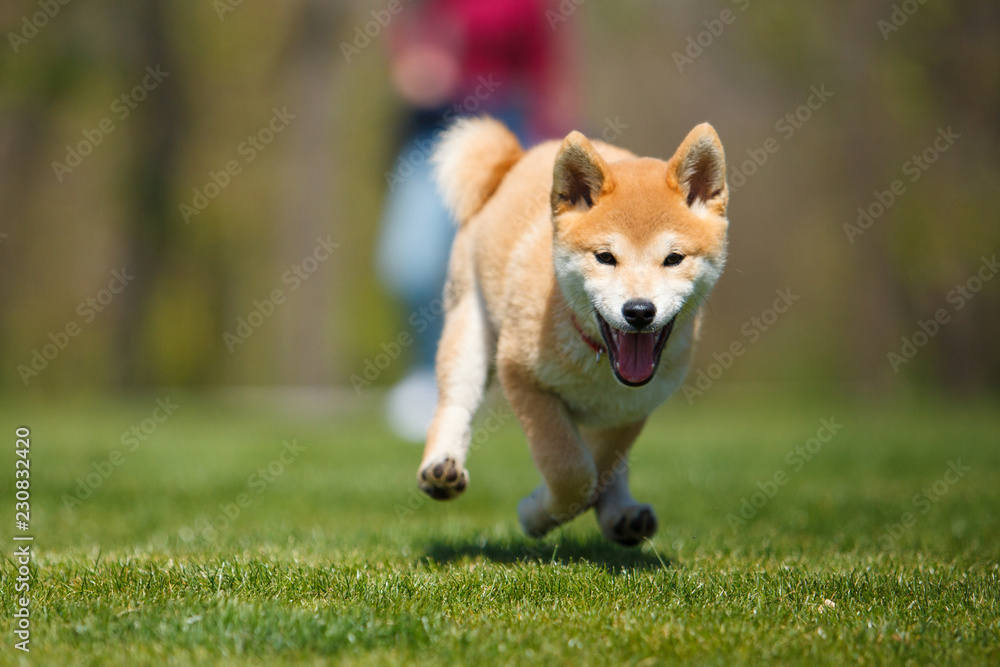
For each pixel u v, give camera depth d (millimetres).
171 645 3709
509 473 10109
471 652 3688
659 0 21547
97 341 26547
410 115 10961
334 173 22953
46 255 25734
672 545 6301
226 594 4465
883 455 11141
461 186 6699
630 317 5176
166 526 7270
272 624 3861
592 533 6598
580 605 4398
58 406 21062
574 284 5484
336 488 9086
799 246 25281
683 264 5445
